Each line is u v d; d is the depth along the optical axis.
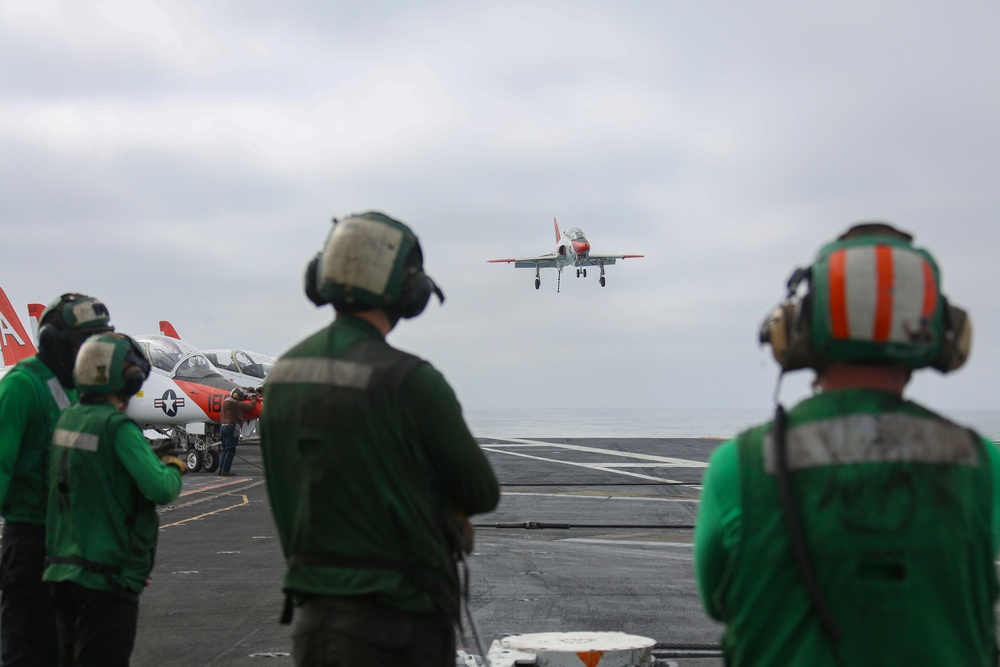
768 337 2.22
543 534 11.54
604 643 5.30
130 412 21.69
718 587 2.12
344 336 2.79
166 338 23.59
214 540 11.26
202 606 7.47
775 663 1.91
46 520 4.04
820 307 1.97
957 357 2.10
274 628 6.70
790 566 1.91
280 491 2.74
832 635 1.84
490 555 9.91
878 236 2.07
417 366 2.70
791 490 1.93
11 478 4.23
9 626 4.34
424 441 2.69
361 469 2.61
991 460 1.98
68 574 3.77
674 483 17.92
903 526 1.85
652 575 8.76
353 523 2.61
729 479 2.04
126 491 3.85
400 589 2.59
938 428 1.94
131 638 3.92
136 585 3.88
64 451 3.87
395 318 2.94
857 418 1.94
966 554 1.88
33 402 4.29
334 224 2.96
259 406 21.64
